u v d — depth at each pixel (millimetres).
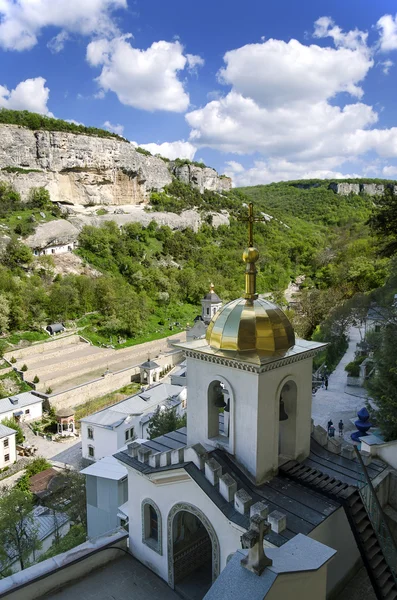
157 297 119812
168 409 42062
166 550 15312
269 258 161375
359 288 85438
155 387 61594
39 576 14555
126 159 166250
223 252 166250
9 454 53625
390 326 29391
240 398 14047
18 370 75438
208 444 15305
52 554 30562
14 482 49938
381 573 12750
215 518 13453
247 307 14633
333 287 94812
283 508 13008
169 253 152125
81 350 89375
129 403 55906
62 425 62281
